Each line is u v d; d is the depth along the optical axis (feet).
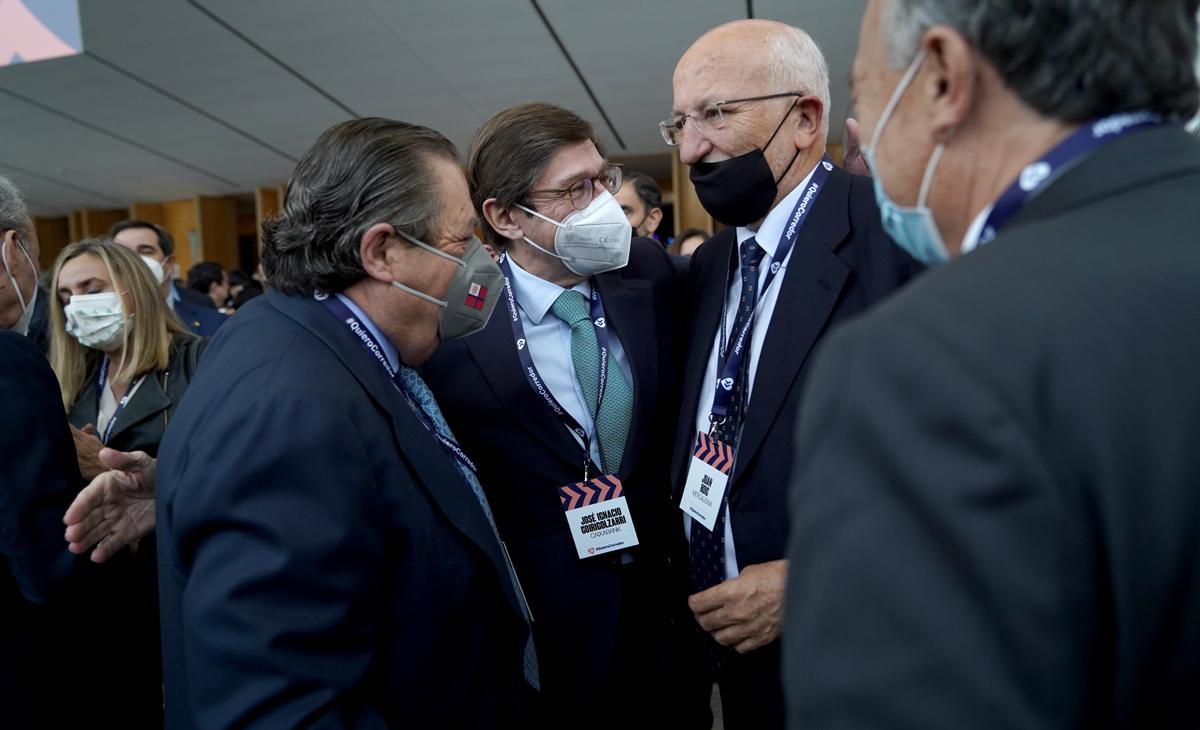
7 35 8.25
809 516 1.43
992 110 1.69
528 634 3.83
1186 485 1.27
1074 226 1.50
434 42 18.63
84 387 6.96
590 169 4.85
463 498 3.49
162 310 6.82
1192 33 1.63
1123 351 1.31
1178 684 1.31
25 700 3.82
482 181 5.03
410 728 3.21
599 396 4.97
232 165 29.81
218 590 2.69
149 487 4.12
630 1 16.63
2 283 4.22
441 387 4.93
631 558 4.94
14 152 27.07
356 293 3.56
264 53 19.20
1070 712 1.26
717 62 4.22
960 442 1.28
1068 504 1.25
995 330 1.35
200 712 2.68
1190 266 1.40
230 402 2.93
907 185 1.90
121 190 33.76
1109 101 1.59
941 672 1.23
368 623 3.02
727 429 4.45
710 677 5.08
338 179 3.37
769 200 4.34
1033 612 1.21
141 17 17.15
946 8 1.65
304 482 2.82
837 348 1.50
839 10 16.71
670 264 5.80
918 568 1.27
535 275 5.15
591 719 4.82
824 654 1.35
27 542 3.64
